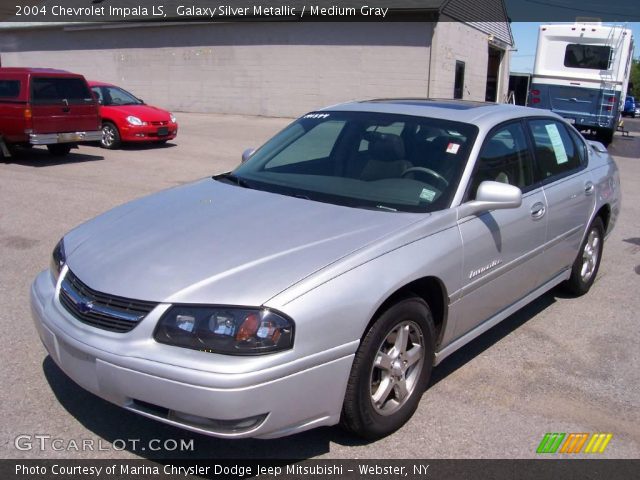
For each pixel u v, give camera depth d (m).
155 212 3.80
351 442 3.38
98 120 12.52
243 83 23.30
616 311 5.43
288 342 2.81
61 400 3.66
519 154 4.50
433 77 20.08
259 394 2.75
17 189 9.39
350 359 3.04
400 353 3.41
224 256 3.13
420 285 3.56
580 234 5.29
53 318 3.19
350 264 3.09
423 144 4.18
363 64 21.02
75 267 3.30
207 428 2.80
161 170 11.53
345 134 4.50
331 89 21.75
